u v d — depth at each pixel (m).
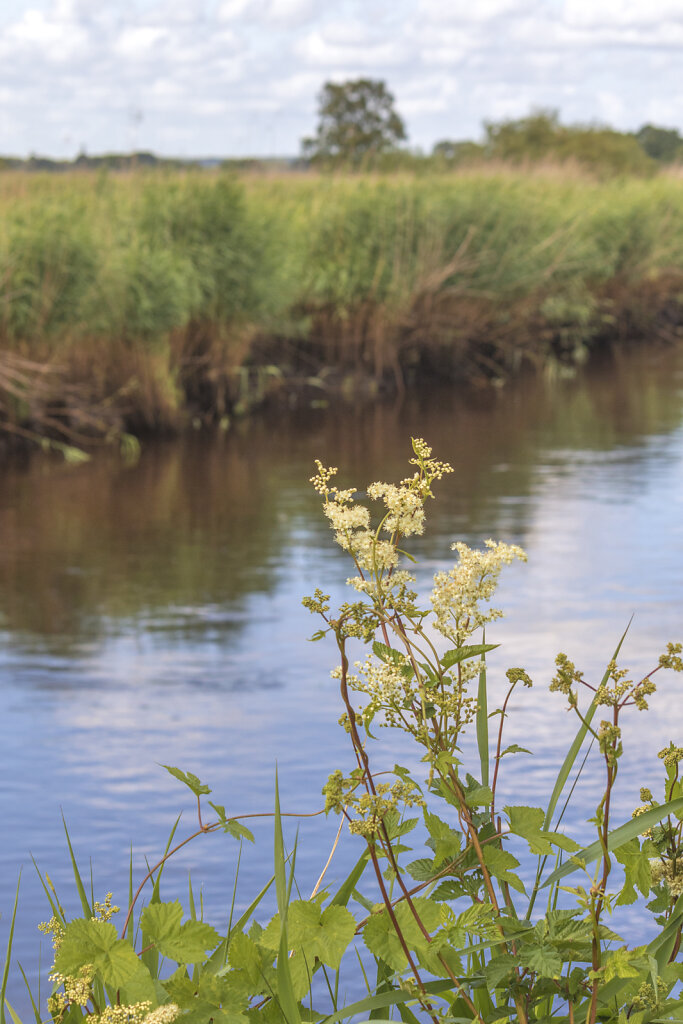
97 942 1.82
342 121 51.59
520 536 10.06
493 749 5.42
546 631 7.41
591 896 1.81
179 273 17.09
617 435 15.53
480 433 15.88
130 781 5.33
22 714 6.22
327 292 20.67
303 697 6.43
